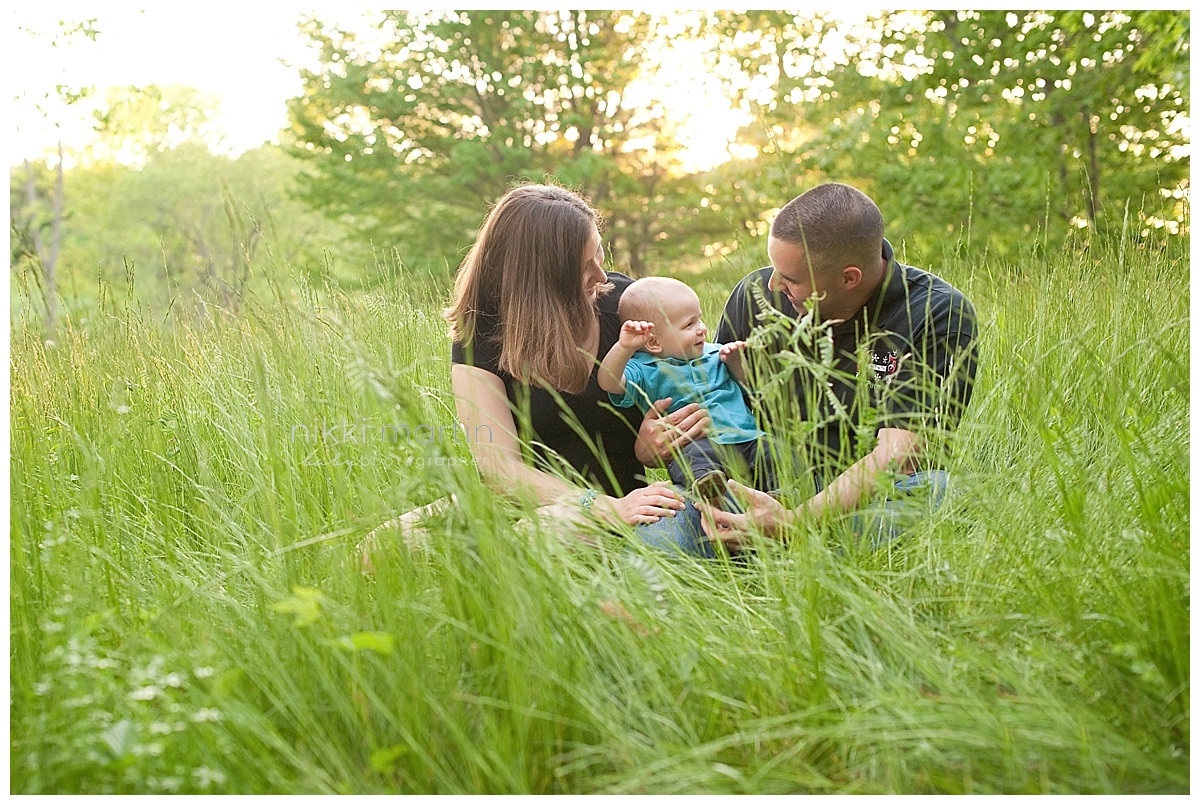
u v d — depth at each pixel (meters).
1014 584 2.08
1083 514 2.17
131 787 1.59
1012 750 1.63
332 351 2.92
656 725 1.78
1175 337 3.05
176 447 3.07
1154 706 1.80
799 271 2.52
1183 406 2.63
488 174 16.20
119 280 13.83
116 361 3.44
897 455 2.24
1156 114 8.71
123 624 2.08
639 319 2.69
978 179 9.09
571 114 15.98
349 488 2.34
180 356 3.68
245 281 3.11
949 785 1.63
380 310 3.61
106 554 2.19
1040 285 3.60
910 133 9.89
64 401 3.15
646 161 16.53
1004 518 2.22
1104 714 1.81
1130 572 2.01
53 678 1.76
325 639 1.78
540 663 1.74
